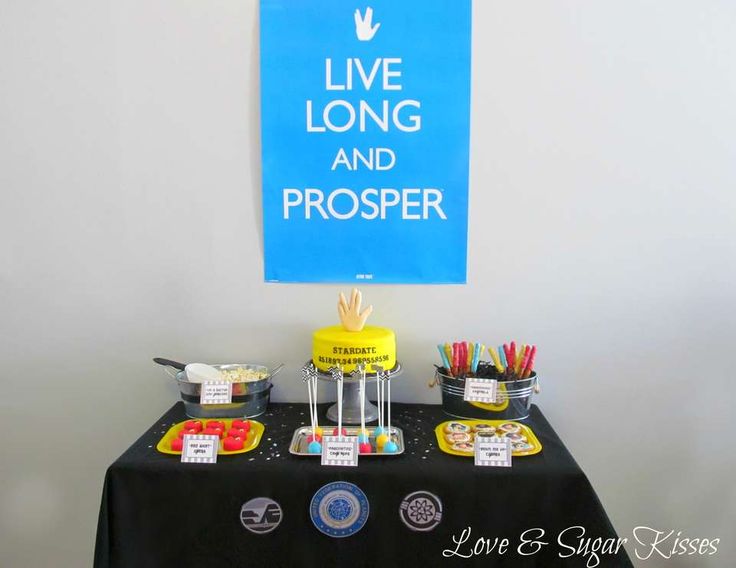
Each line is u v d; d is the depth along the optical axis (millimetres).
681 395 1441
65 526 1531
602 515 1026
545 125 1367
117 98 1381
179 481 1062
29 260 1433
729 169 1365
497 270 1411
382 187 1386
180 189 1406
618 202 1384
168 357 1459
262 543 1075
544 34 1343
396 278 1416
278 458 1099
